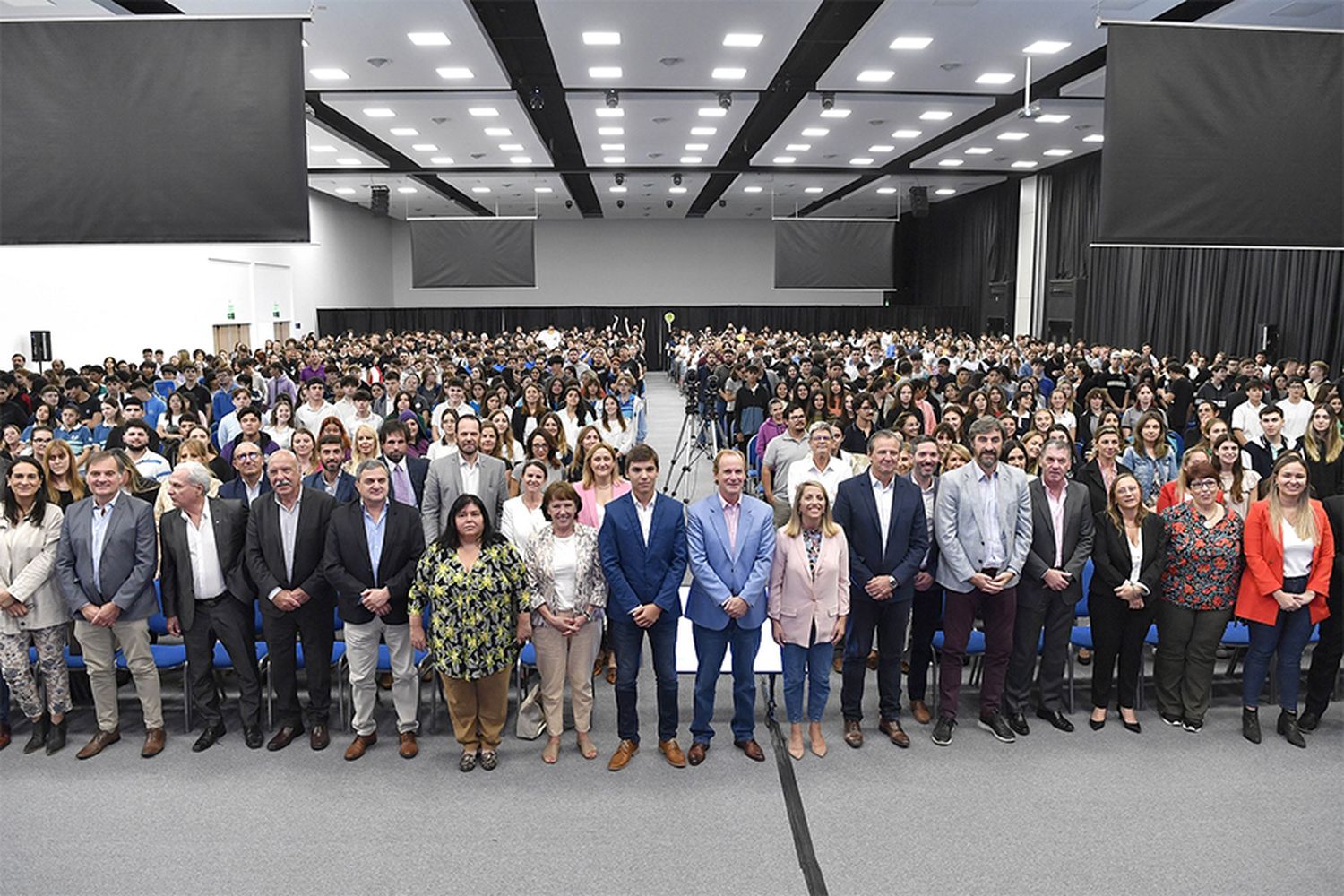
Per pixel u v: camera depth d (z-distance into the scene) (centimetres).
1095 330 1916
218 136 557
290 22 555
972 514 482
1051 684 514
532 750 487
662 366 3116
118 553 468
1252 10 906
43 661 477
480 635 444
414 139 1614
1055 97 1303
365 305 2820
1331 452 654
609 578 457
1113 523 496
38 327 1276
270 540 471
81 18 553
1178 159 588
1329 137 593
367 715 479
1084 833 406
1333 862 386
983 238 2423
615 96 1281
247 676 485
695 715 472
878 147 1738
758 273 3159
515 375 1245
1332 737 498
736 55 1097
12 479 469
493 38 1109
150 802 434
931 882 373
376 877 376
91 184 557
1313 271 1375
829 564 463
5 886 370
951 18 966
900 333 2338
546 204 2648
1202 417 734
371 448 604
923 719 517
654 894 365
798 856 390
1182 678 514
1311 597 480
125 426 663
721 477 458
